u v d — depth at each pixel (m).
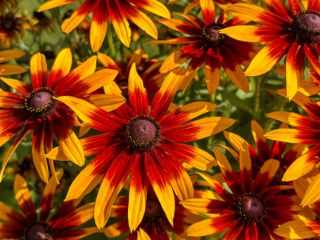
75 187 0.32
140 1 0.41
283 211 0.34
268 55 0.36
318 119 0.34
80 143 0.33
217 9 0.51
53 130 0.35
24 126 0.35
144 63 0.46
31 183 0.54
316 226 0.32
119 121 0.34
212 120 0.34
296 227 0.31
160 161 0.33
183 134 0.34
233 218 0.34
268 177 0.35
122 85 0.42
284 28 0.37
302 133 0.33
